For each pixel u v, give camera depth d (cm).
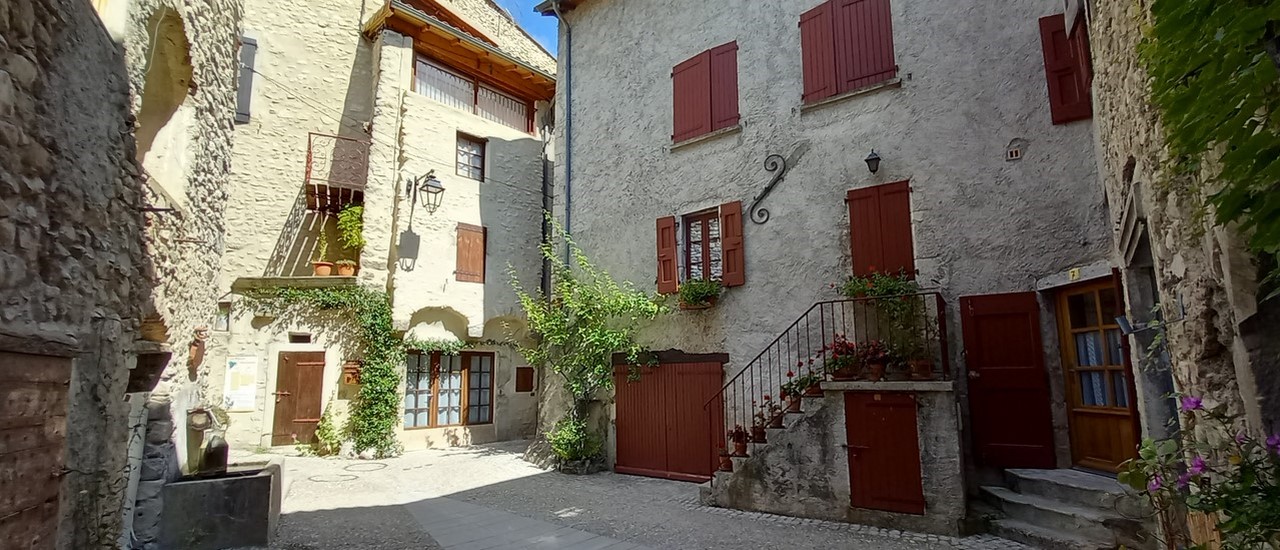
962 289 663
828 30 802
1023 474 577
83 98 325
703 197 884
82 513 344
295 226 1179
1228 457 249
